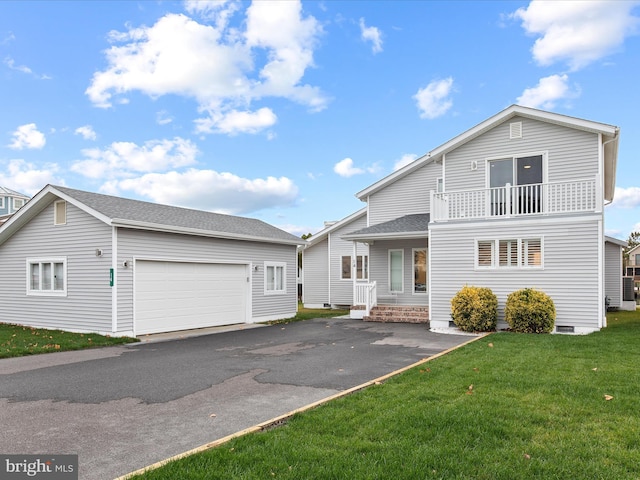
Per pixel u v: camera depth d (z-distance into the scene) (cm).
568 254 1259
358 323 1600
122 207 1379
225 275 1579
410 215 1936
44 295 1391
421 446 398
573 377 647
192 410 539
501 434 427
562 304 1261
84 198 1326
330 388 642
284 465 360
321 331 1378
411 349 1004
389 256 1847
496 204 1427
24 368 810
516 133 1446
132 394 619
